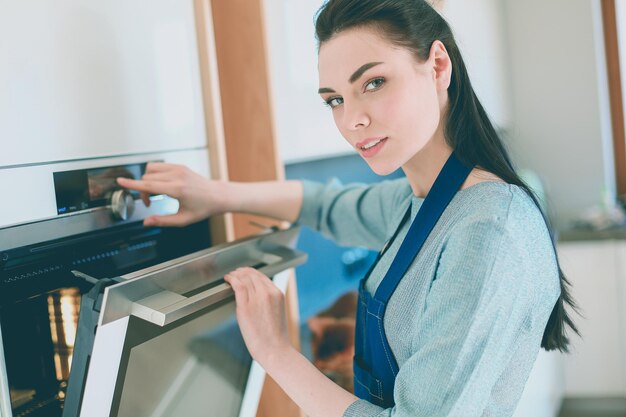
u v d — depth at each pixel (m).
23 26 0.79
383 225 1.21
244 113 1.45
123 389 0.79
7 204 0.77
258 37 1.41
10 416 0.78
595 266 2.90
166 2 1.06
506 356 0.79
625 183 3.42
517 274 0.76
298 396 0.86
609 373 2.97
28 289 0.80
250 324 0.89
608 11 3.31
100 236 0.93
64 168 0.85
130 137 0.97
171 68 1.07
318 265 1.84
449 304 0.76
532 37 3.30
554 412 2.84
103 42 0.92
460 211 0.83
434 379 0.74
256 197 1.18
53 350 0.84
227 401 1.08
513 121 3.29
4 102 0.76
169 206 1.10
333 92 0.85
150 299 0.77
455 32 0.96
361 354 1.03
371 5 0.79
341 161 2.03
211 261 0.88
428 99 0.83
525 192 0.85
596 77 3.21
